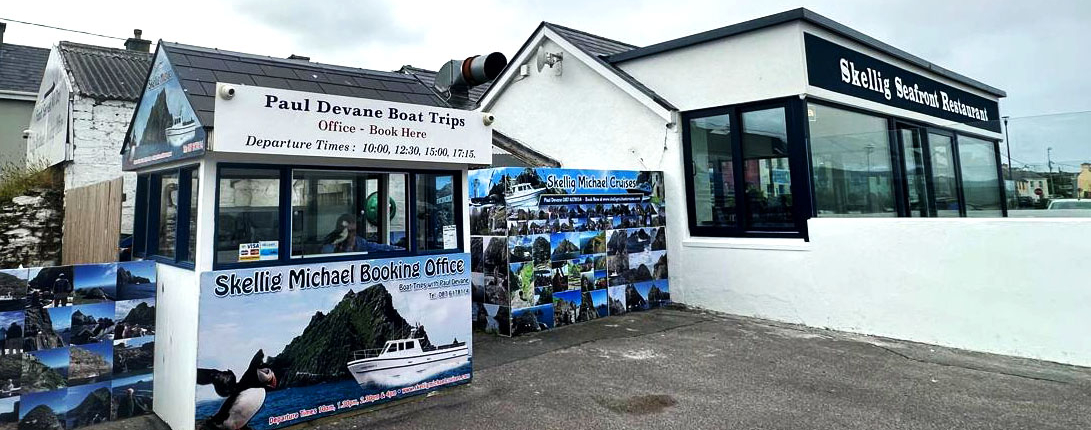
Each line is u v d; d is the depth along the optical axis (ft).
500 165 28.84
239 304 11.75
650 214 26.14
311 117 12.02
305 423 12.55
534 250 21.63
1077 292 16.35
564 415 13.12
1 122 44.70
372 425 12.62
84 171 29.17
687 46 26.25
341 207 13.60
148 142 14.38
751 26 23.95
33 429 11.82
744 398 14.16
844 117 25.77
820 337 20.29
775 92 23.52
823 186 23.40
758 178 24.34
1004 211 20.68
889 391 14.55
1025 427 12.15
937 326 18.98
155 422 12.89
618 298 24.56
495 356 18.22
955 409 13.24
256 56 14.53
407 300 14.21
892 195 23.75
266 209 12.38
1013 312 17.48
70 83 30.07
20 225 27.94
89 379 12.60
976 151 21.58
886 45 27.63
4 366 11.54
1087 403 13.46
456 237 15.39
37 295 11.98
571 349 18.99
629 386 15.16
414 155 13.73
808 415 13.00
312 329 12.69
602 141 29.37
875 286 20.39
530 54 32.65
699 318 23.79
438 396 14.49
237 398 11.65
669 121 26.30
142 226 15.90
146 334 13.46
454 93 26.96
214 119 10.74
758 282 23.58
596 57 29.01
